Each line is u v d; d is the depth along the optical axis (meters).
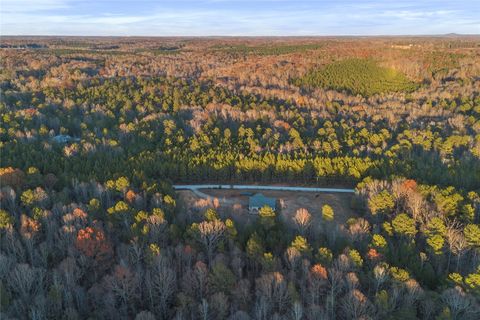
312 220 93.31
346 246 75.75
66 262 67.25
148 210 94.12
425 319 59.94
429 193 97.81
